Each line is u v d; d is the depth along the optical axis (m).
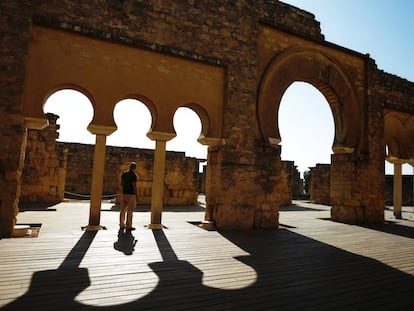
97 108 7.12
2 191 6.05
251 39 8.99
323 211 14.43
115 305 3.14
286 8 9.84
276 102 9.48
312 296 3.64
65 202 13.31
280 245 6.50
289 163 17.83
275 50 9.59
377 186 11.55
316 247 6.47
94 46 7.17
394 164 13.77
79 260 4.65
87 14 7.00
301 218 11.58
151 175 14.87
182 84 8.12
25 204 11.97
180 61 8.13
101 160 7.23
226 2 8.71
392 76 12.70
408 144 13.63
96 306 3.10
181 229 7.80
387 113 12.77
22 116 6.30
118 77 7.38
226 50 8.58
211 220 8.37
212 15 8.47
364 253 6.11
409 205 21.70
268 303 3.37
